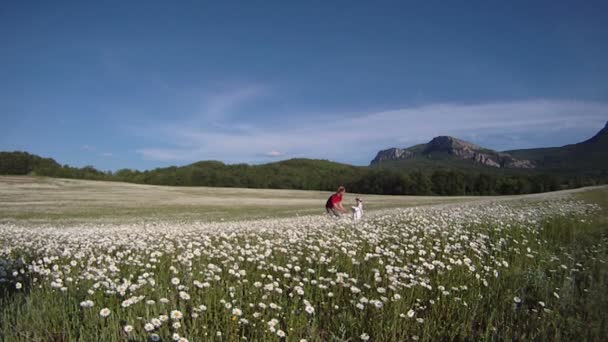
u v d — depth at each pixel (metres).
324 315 5.04
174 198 49.72
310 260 6.88
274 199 52.28
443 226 10.30
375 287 5.72
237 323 4.50
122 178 95.88
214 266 6.26
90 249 8.41
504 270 6.62
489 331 4.54
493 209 15.08
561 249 8.30
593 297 5.33
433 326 4.64
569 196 26.45
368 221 13.08
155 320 4.12
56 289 5.50
